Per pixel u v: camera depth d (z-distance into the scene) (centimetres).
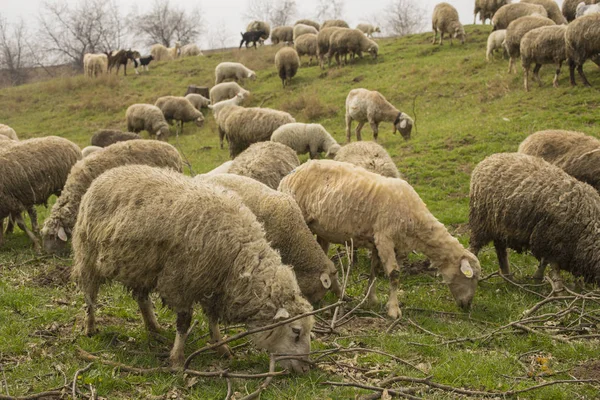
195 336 633
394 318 712
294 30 3356
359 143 1048
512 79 2006
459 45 2711
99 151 955
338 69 2666
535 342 652
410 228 720
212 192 538
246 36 3712
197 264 510
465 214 1111
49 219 864
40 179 956
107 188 546
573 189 768
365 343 638
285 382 537
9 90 3275
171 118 2356
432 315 733
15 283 774
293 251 700
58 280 793
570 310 691
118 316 684
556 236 769
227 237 515
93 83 3141
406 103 2125
